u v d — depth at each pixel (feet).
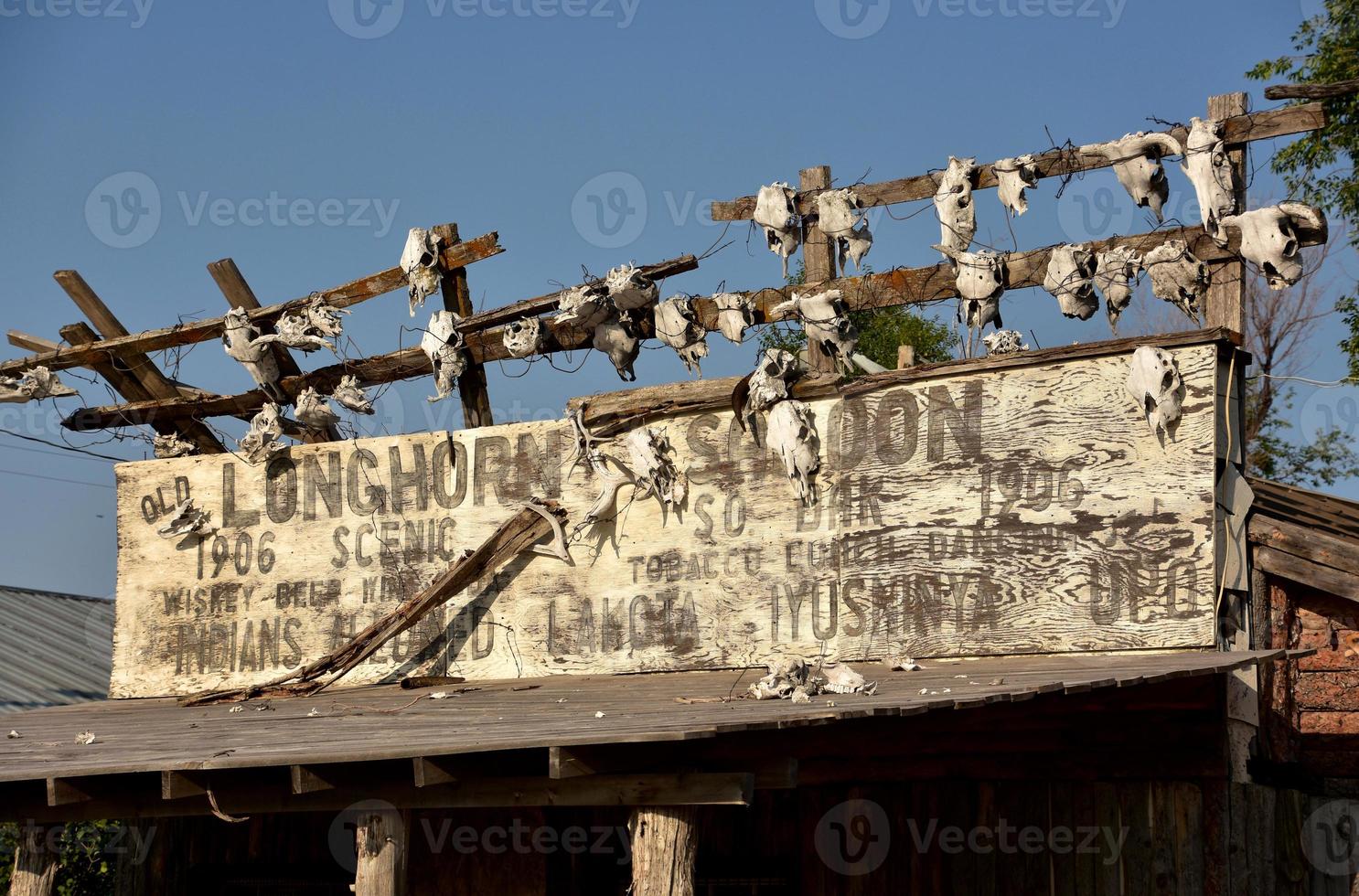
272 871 36.14
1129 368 27.71
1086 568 27.63
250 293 37.35
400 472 35.63
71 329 38.60
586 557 33.04
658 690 27.27
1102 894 27.12
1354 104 63.77
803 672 23.85
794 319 32.12
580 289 33.06
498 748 17.98
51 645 76.74
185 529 37.63
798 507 30.81
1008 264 29.84
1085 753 27.63
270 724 26.43
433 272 34.81
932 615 28.96
